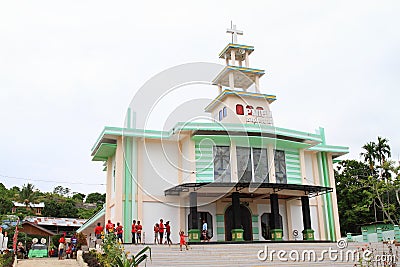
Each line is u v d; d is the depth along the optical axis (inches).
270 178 857.5
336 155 1043.9
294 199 933.2
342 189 1565.0
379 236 892.6
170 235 807.1
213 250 649.0
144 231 793.6
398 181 1224.2
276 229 819.4
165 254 604.1
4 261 594.2
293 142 903.7
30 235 1540.4
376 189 1272.1
